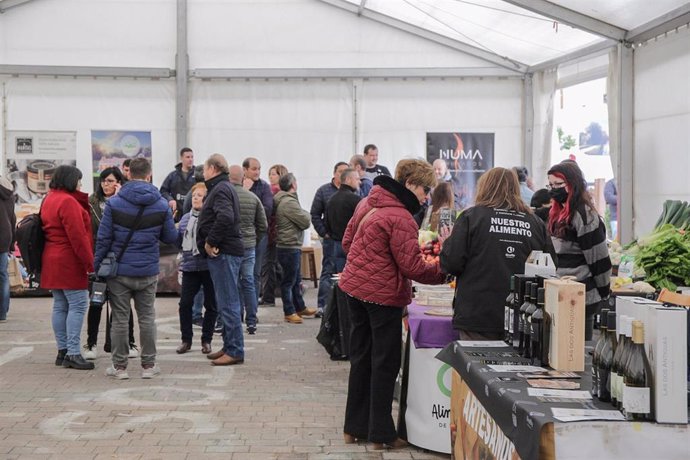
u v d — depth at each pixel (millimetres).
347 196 9062
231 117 12820
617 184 8828
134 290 6547
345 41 12805
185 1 12625
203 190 7391
